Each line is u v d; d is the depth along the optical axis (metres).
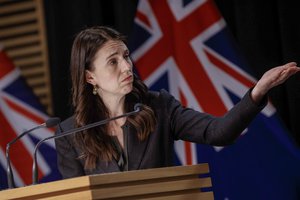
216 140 4.44
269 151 7.11
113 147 4.84
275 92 8.09
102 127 4.94
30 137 7.97
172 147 4.88
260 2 8.29
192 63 7.48
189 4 7.58
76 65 5.01
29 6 9.65
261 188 7.07
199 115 4.74
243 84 7.33
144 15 7.65
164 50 7.57
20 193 3.87
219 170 7.18
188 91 7.45
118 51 4.89
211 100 7.38
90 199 3.59
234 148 7.18
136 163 4.75
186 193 3.92
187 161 7.27
